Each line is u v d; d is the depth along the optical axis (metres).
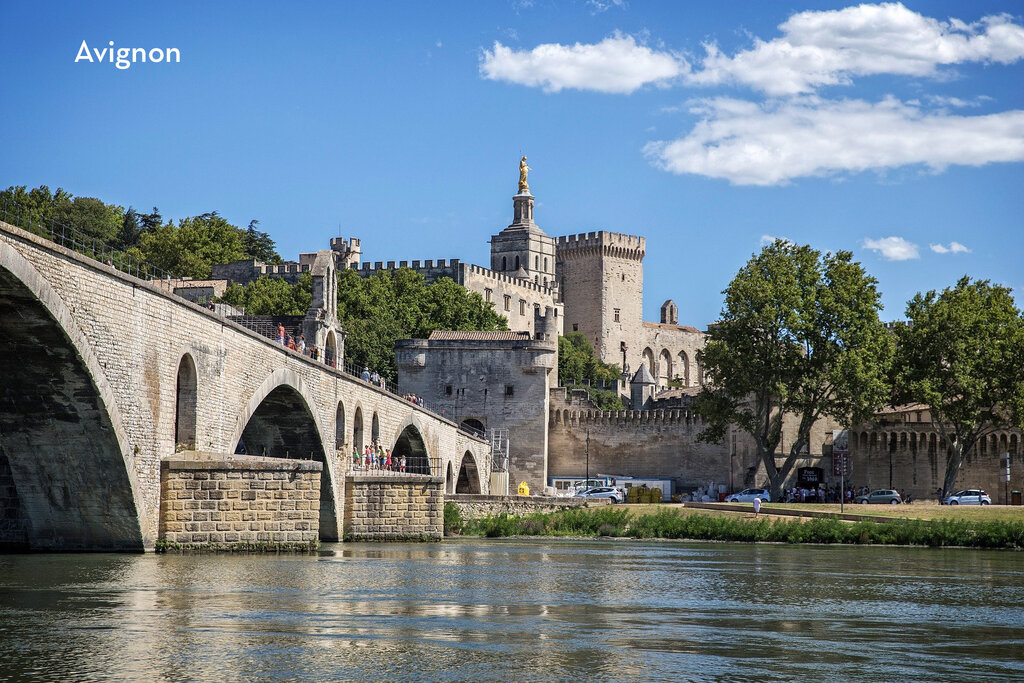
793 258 122.00
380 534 80.44
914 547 85.62
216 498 55.94
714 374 124.38
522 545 81.31
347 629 35.94
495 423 148.62
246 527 56.62
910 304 121.69
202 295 170.62
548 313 185.12
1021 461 122.31
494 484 144.25
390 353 156.75
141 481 52.81
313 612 39.06
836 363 116.25
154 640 33.25
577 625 38.12
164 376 54.44
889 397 118.06
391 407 97.50
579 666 31.20
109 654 31.27
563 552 73.06
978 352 114.75
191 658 31.00
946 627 39.38
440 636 35.22
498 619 39.00
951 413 113.88
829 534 89.38
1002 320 117.25
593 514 97.62
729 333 121.75
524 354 148.50
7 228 41.25
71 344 45.91
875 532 88.25
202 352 58.53
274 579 47.91
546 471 148.75
